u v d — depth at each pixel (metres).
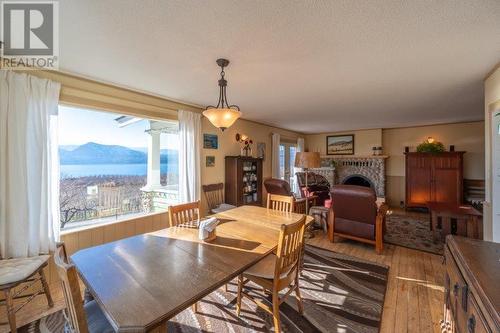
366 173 6.71
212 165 4.35
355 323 1.83
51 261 2.29
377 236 3.18
